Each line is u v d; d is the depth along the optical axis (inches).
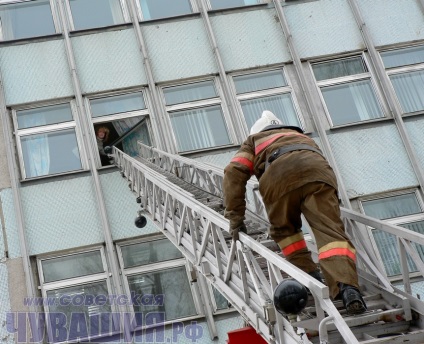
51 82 430.0
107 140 436.1
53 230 392.5
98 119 427.2
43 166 412.5
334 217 155.8
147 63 435.2
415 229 408.5
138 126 433.1
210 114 436.5
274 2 462.9
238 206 171.6
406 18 464.1
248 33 454.3
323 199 156.3
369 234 402.6
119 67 438.3
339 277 147.3
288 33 449.4
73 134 422.0
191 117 434.0
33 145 416.5
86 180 405.4
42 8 453.7
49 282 381.4
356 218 192.5
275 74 448.1
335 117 436.8
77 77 429.4
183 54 444.8
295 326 147.8
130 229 394.9
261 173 168.4
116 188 403.2
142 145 409.7
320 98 439.2
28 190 399.5
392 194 414.6
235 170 169.8
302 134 173.3
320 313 136.9
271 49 450.6
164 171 371.6
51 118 424.5
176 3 465.7
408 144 420.5
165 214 275.4
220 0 467.8
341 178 412.5
